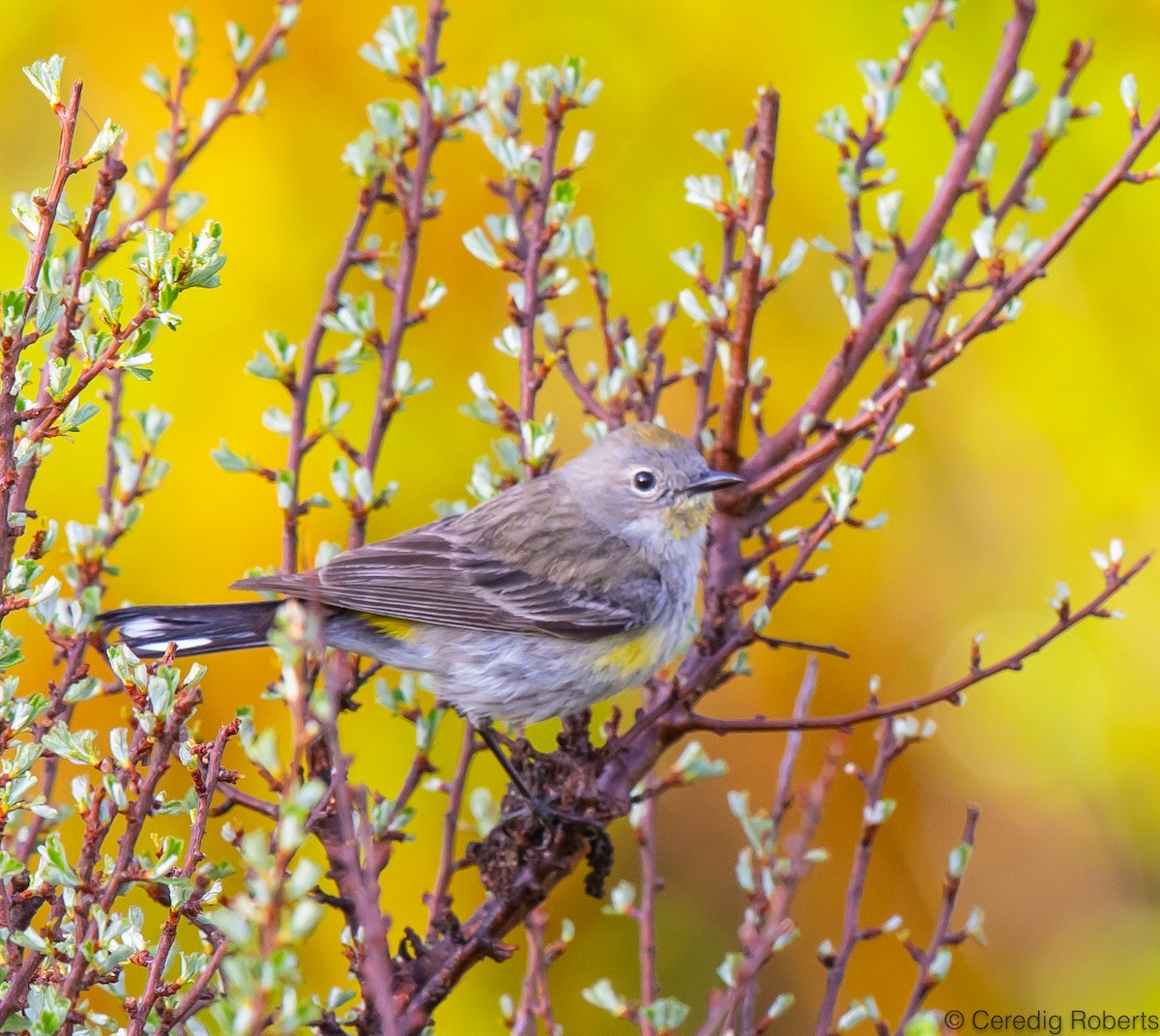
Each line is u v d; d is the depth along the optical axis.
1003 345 13.12
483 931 7.33
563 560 9.50
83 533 7.84
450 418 12.36
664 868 12.85
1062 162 12.92
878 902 12.80
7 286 11.89
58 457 11.48
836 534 13.02
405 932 7.40
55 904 6.58
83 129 12.38
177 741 6.21
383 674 11.93
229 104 8.66
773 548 8.48
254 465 8.33
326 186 12.55
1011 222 12.98
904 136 12.75
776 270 9.05
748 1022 7.26
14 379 5.96
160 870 5.77
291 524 8.38
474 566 9.44
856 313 8.42
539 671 9.39
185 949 9.78
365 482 8.40
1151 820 12.84
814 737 12.89
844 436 8.21
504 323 12.70
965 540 13.19
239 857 10.30
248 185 12.30
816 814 6.31
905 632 13.05
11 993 5.89
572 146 13.16
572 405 12.81
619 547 9.62
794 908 12.75
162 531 11.62
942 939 7.43
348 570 9.12
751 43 12.99
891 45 12.83
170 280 5.83
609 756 7.80
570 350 12.91
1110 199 12.91
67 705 7.28
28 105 12.41
